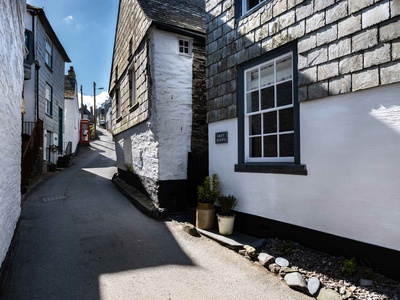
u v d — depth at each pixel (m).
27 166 9.12
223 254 4.47
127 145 10.78
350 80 3.46
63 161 16.17
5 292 3.21
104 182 11.59
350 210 3.47
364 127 3.35
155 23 7.24
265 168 4.63
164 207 7.24
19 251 4.43
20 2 4.56
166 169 7.39
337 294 3.03
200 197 5.73
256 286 3.47
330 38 3.70
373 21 3.24
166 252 4.56
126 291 3.36
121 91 11.70
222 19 5.75
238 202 5.27
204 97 8.15
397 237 3.04
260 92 5.04
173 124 7.59
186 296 3.26
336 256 3.63
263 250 4.32
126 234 5.39
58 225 5.80
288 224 4.30
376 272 3.21
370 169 3.28
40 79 13.16
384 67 3.14
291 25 4.25
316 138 3.88
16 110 4.64
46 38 14.48
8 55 3.58
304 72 4.03
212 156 5.99
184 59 7.88
